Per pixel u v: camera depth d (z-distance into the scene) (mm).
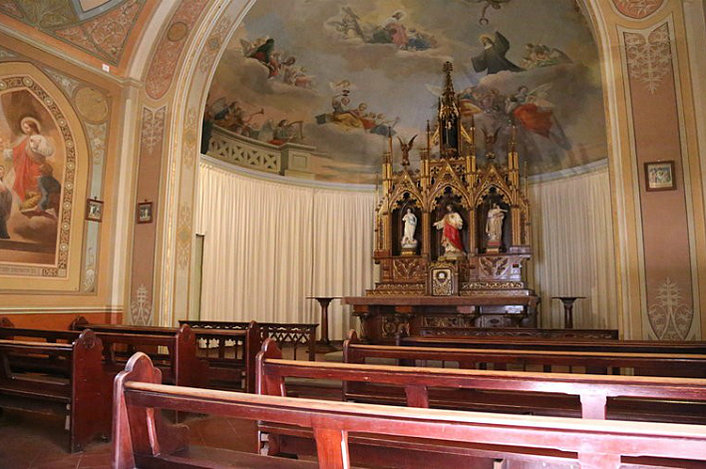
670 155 6730
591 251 12680
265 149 14266
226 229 12883
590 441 1971
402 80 13961
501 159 14227
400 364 5773
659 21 6957
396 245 13461
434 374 3271
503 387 3166
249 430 5488
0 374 5445
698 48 6738
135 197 9781
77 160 9125
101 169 9516
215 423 5746
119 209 9695
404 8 11953
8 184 8117
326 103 14266
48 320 8484
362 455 3330
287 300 14016
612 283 12133
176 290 9602
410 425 2211
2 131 8062
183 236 9844
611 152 7012
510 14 11594
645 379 2961
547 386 3104
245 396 2557
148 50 10062
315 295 14414
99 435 5105
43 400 5121
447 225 12781
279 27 12086
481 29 12195
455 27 12312
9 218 8109
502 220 12680
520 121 13695
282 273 14000
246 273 13281
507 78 13086
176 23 9906
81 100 9227
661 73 6895
